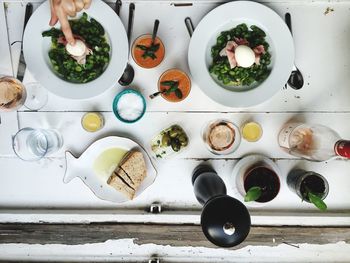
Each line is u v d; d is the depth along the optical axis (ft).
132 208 4.35
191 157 4.24
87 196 4.33
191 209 4.34
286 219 4.34
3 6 4.04
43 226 4.41
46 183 4.31
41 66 3.99
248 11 3.92
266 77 4.05
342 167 4.26
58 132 4.19
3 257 4.55
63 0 3.65
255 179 3.93
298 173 4.06
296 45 4.15
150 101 4.16
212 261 4.56
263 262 4.56
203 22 3.92
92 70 3.96
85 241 4.44
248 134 4.16
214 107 4.17
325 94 4.19
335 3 4.06
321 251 4.47
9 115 4.17
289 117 4.20
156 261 4.47
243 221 3.06
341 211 4.36
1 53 4.13
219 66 3.94
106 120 4.20
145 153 4.17
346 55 4.16
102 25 3.97
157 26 4.03
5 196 4.33
